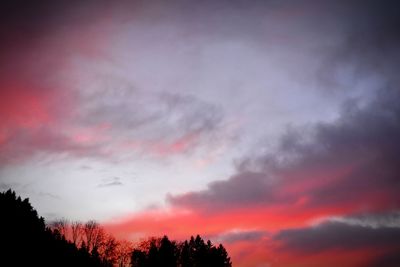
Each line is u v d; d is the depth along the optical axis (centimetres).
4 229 6469
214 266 9050
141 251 8894
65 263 6738
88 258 7531
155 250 8719
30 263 6025
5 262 5669
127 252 9525
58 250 6925
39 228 7281
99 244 9119
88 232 9088
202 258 9131
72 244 7488
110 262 9100
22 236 6569
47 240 7025
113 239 9394
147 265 8569
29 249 6350
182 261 9175
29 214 7425
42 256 6425
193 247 9319
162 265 8544
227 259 9312
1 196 7275
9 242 6216
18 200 7506
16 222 6800
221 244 9419
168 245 8775
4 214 6806
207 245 9338
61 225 8812
